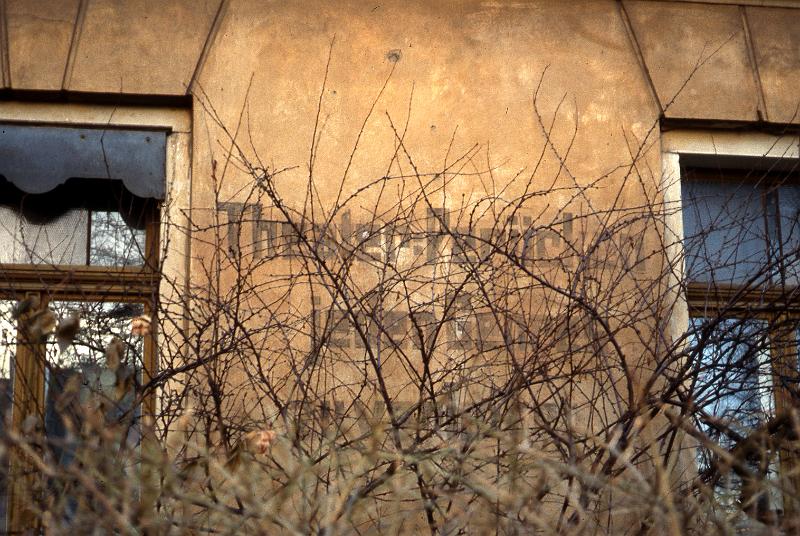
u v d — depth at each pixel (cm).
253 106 607
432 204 602
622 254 582
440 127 616
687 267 607
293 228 539
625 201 616
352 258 552
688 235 631
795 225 636
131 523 419
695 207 620
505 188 610
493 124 620
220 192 591
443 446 468
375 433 427
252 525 454
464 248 562
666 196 623
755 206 642
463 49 630
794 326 562
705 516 467
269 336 562
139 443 472
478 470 499
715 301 602
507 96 625
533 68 632
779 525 438
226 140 600
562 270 583
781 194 647
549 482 495
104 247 595
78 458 426
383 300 561
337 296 548
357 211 597
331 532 407
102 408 448
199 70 608
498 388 511
